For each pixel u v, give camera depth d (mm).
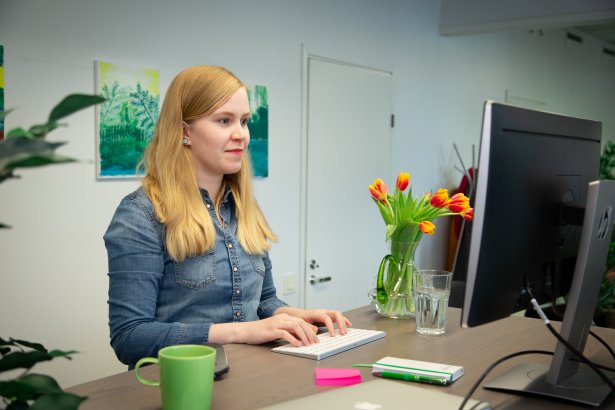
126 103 2709
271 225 3520
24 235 2400
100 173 2619
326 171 3885
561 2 4270
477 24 4742
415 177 4762
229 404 1060
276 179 3529
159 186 1583
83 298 2611
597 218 1106
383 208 1759
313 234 3814
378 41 4281
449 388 1155
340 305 4066
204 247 1568
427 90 4840
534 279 1193
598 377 1196
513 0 4504
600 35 7855
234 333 1427
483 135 1017
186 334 1404
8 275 2363
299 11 3623
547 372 1231
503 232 1064
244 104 1611
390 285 1758
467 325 1057
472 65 5418
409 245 1737
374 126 4281
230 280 1630
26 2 2355
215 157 1586
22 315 2412
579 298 1122
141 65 2783
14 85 2338
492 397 1113
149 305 1483
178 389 980
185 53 2982
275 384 1167
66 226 2531
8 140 673
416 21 4656
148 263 1498
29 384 784
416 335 1561
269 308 1770
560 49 7020
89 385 1162
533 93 6488
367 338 1482
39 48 2406
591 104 7898
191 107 1580
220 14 3146
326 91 3850
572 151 1253
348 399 1009
